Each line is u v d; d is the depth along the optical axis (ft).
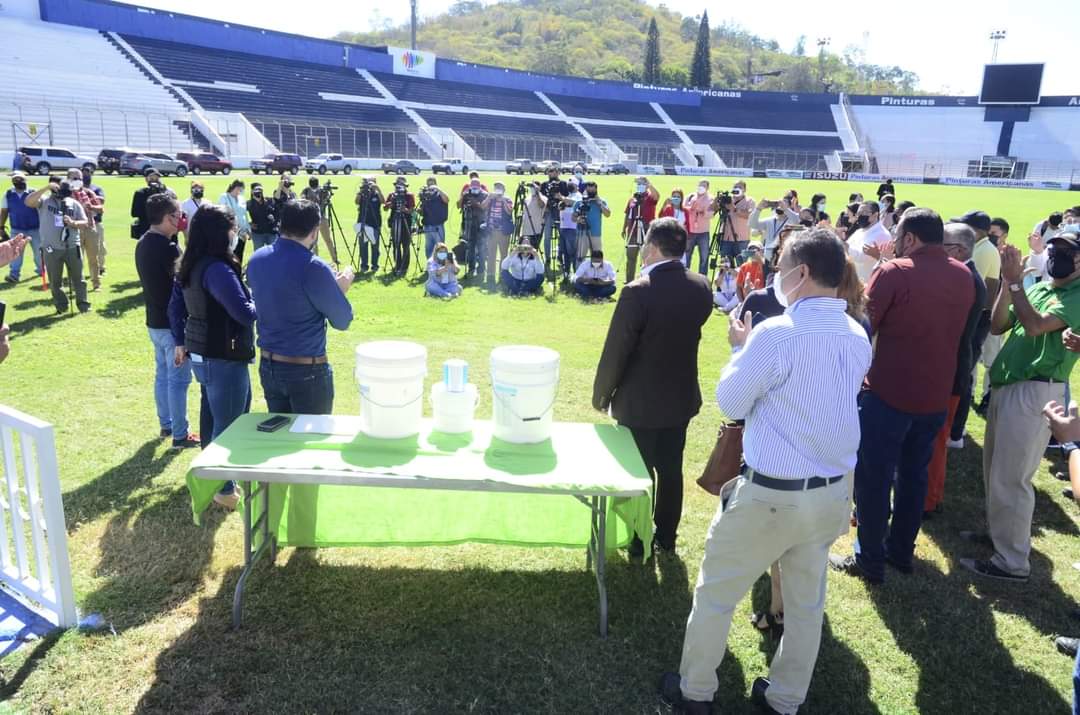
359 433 11.14
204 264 12.80
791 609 9.00
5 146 124.26
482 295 36.60
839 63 464.65
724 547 8.78
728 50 521.65
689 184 138.62
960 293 11.43
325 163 139.03
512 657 10.33
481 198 40.50
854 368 8.24
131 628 10.55
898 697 10.01
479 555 13.06
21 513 10.66
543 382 10.89
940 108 253.65
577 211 39.63
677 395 12.07
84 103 141.49
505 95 241.55
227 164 119.44
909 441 12.50
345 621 10.97
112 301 31.12
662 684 9.85
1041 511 15.74
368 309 32.24
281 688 9.51
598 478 9.98
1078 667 7.75
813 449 8.18
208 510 14.11
